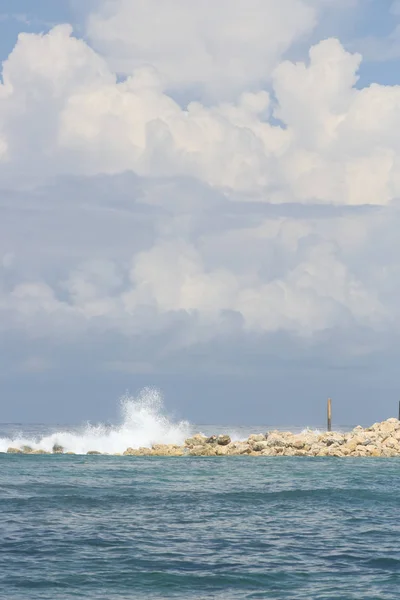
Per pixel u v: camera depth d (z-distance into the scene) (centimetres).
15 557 10488
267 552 11112
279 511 15112
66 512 14462
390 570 10069
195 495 17250
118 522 13462
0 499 16012
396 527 13362
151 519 13888
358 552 11162
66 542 11556
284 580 9519
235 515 14525
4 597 8519
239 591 9019
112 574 9662
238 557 10769
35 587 8975
